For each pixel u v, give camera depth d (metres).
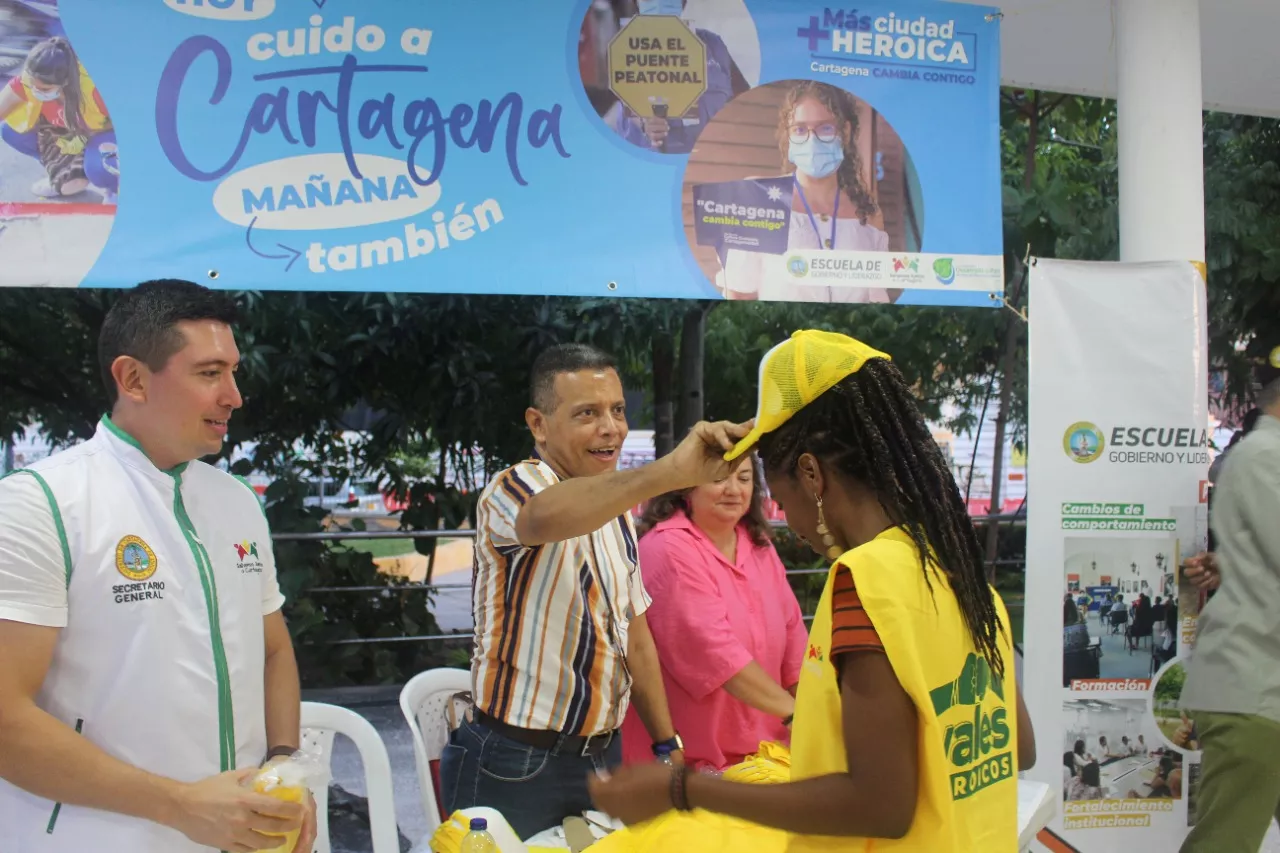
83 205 2.92
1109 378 3.30
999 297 3.56
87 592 1.84
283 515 6.52
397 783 4.83
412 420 6.80
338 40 3.05
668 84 3.28
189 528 2.01
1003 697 1.59
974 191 3.53
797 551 8.02
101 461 1.94
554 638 2.43
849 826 1.39
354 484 7.32
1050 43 4.01
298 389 6.55
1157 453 3.31
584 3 3.21
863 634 1.40
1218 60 4.21
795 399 1.54
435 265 3.14
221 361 1.96
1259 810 3.24
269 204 3.02
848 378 1.53
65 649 1.84
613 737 2.59
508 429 6.87
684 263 3.31
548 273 3.21
